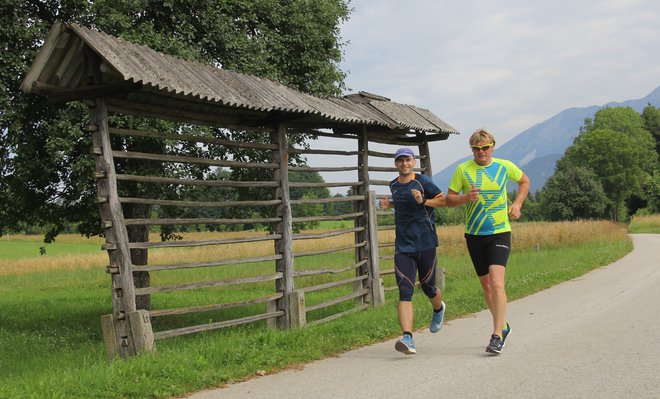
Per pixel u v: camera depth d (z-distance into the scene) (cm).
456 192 637
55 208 1175
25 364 732
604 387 473
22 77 990
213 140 767
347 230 1000
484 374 527
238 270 2214
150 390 500
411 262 639
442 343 685
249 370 572
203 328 709
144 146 1059
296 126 962
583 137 9638
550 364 553
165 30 1108
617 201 9069
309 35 1279
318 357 634
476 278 1545
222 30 1113
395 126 1034
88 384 503
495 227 625
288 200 866
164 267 681
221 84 746
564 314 843
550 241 2638
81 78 669
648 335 669
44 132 1043
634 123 9506
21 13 991
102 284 2197
